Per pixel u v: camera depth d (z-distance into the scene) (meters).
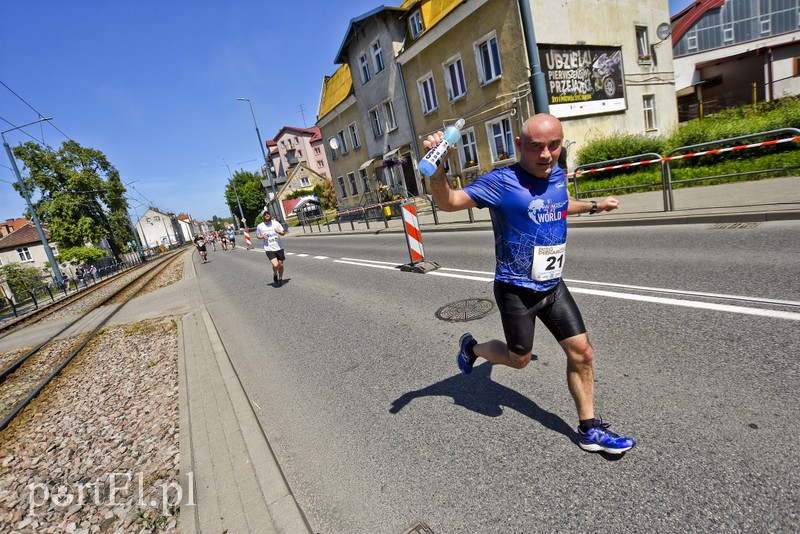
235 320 7.00
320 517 2.18
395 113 21.41
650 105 17.86
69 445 3.72
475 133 16.80
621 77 16.09
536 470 2.19
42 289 23.08
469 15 15.20
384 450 2.63
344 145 28.53
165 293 12.86
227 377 4.30
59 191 42.28
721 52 26.06
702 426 2.25
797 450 1.97
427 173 1.94
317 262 12.14
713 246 5.56
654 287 4.42
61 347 8.14
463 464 2.35
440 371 3.54
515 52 13.93
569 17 14.41
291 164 65.50
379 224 20.22
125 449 3.34
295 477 2.55
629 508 1.84
